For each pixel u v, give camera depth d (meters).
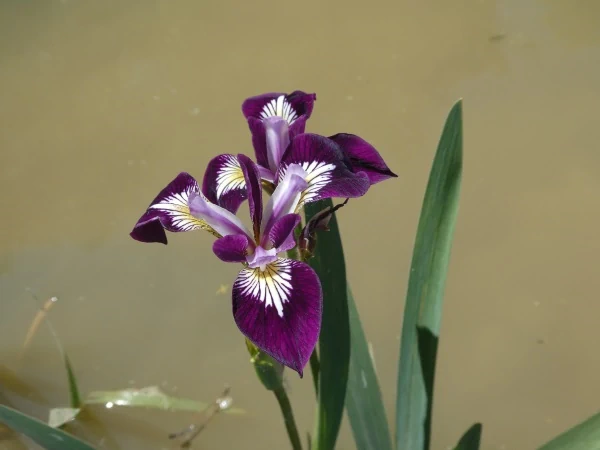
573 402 0.73
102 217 0.86
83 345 0.79
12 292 0.82
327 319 0.62
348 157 0.60
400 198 0.84
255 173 0.59
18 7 1.23
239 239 0.58
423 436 0.64
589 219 0.81
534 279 0.79
